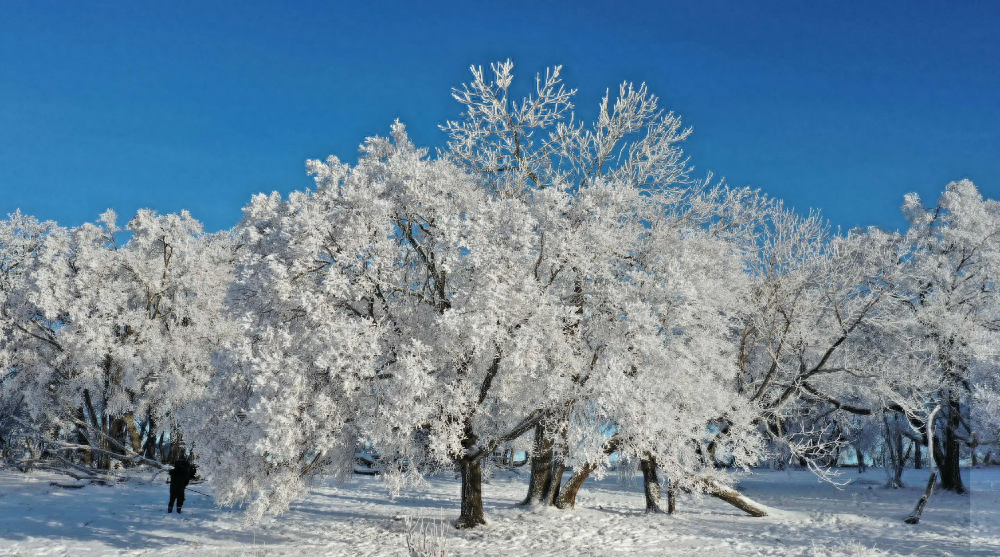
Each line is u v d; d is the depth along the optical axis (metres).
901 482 27.42
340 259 13.12
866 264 23.31
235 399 14.04
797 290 20.47
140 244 29.59
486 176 19.91
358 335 12.62
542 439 18.97
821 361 19.95
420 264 16.05
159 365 28.83
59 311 27.91
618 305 14.06
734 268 19.11
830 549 12.75
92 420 29.80
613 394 12.52
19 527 16.89
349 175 14.41
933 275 24.09
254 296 13.91
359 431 13.75
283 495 12.99
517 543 14.48
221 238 34.62
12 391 29.34
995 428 24.02
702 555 12.72
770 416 20.83
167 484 27.62
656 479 19.62
